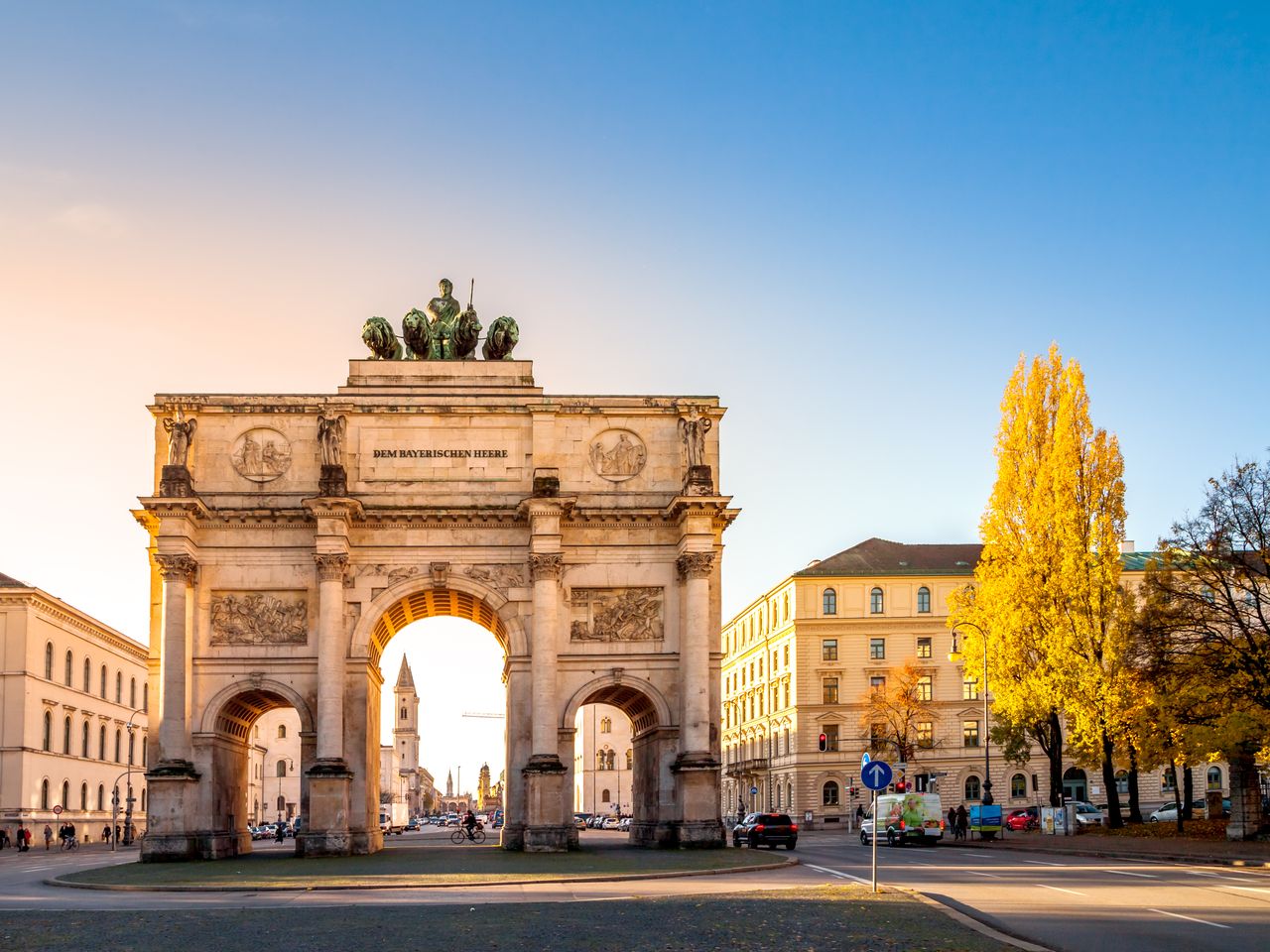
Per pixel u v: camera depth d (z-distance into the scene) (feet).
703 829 223.92
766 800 471.21
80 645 414.21
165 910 120.67
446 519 233.14
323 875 167.02
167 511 225.15
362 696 228.63
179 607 223.71
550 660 226.58
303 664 228.63
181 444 229.86
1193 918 104.94
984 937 90.63
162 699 222.69
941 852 232.94
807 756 430.61
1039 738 294.66
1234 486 236.63
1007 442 288.51
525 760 230.89
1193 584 241.14
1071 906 114.52
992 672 282.56
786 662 449.89
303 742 226.99
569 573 236.02
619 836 362.12
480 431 238.27
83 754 416.67
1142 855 203.10
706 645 230.27
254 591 230.07
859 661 435.53
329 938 94.94
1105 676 259.80
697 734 227.40
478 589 233.35
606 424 240.53
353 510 228.63
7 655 362.53
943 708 429.79
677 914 106.22
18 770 357.61
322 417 231.71
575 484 238.27
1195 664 235.81
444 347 249.55
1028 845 247.09
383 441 236.63
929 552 458.91
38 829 368.48
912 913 105.29
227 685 227.40
